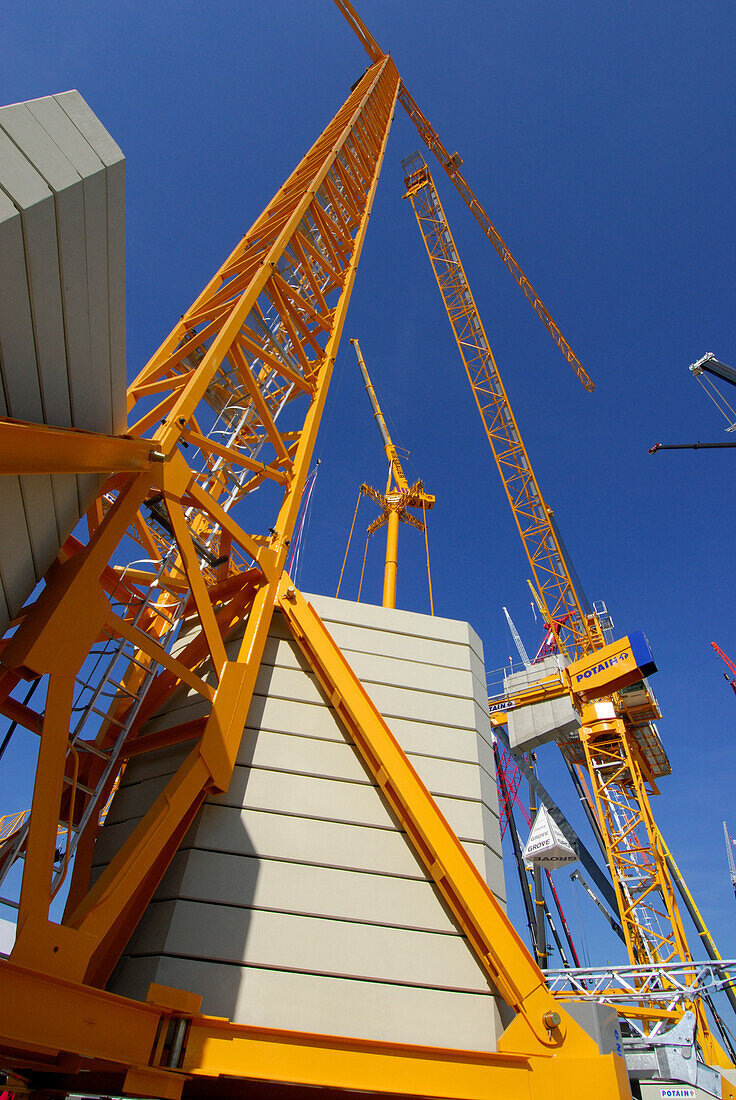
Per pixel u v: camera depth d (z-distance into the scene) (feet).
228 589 58.34
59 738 32.27
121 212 33.37
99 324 35.35
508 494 283.38
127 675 56.34
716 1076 66.28
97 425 41.39
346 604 62.75
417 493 190.39
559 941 183.93
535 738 221.05
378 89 159.12
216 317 65.31
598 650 247.09
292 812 46.65
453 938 43.65
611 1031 40.91
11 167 25.12
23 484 31.35
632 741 228.22
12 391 29.78
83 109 30.17
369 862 45.73
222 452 54.39
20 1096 42.68
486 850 49.62
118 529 40.06
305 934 41.52
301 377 72.13
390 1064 34.24
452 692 59.06
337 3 165.99
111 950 36.70
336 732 52.03
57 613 34.42
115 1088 38.04
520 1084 35.19
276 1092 38.22
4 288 25.77
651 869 195.93
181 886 41.27
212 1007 37.32
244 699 47.37
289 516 62.13
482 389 293.43
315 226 92.58
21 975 26.76
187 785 40.16
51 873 29.89
